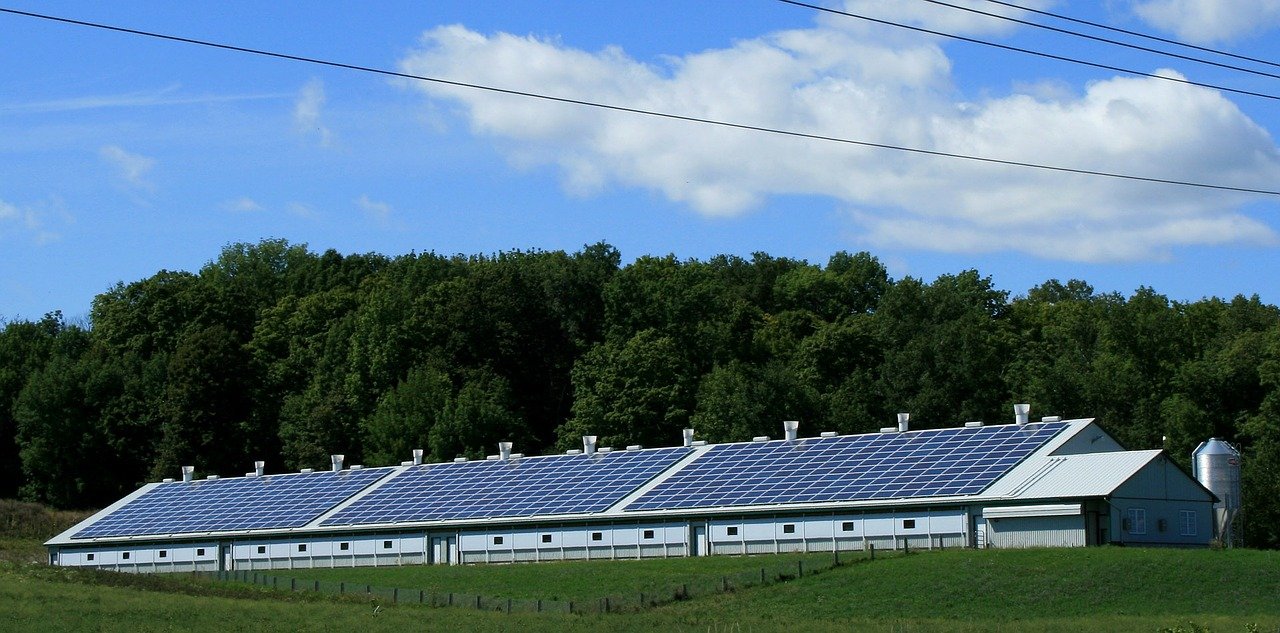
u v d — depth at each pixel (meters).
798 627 64.50
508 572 94.62
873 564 81.38
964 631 61.50
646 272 177.38
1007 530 85.94
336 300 179.50
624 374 146.88
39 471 156.62
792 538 92.81
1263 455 113.75
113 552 119.31
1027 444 93.00
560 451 145.75
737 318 171.12
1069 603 70.69
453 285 167.38
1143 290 168.62
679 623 67.81
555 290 173.00
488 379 158.12
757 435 138.50
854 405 140.50
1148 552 78.81
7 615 68.00
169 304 175.50
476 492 109.75
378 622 68.94
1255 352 135.88
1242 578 73.44
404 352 161.50
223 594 84.75
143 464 158.50
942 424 138.38
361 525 108.06
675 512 96.31
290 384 166.88
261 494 122.00
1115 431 131.38
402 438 145.75
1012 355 151.38
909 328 154.00
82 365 160.62
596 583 86.31
